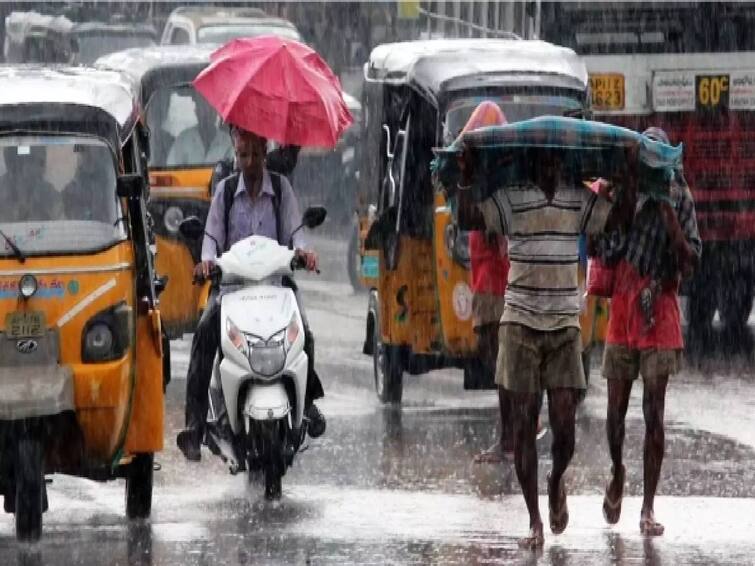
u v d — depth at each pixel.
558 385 18.00
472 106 27.73
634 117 35.19
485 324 23.48
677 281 18.81
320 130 21.31
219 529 19.09
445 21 51.75
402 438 25.23
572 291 17.94
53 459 18.48
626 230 17.91
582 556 17.48
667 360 18.77
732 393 29.27
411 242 27.92
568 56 29.06
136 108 19.81
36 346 18.05
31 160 18.91
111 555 17.69
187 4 74.19
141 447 18.95
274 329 20.25
